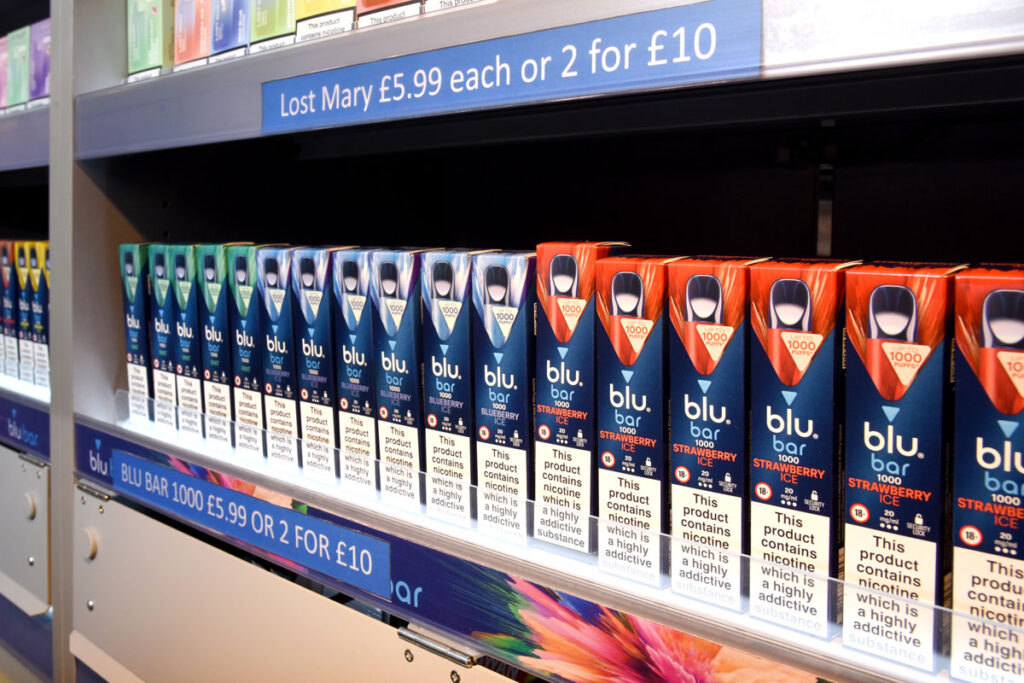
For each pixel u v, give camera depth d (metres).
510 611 0.73
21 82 1.66
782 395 0.61
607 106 0.99
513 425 0.77
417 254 0.83
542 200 1.36
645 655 0.64
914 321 0.54
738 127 0.94
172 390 1.20
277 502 0.96
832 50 0.51
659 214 1.20
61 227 1.31
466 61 0.70
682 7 0.57
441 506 0.83
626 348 0.68
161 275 1.18
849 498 0.59
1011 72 0.71
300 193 1.49
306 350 0.96
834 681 0.54
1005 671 0.50
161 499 1.15
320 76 0.83
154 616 1.20
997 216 0.91
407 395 0.86
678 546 0.66
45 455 1.46
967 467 0.54
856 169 1.02
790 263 0.64
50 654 1.51
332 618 0.90
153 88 1.07
